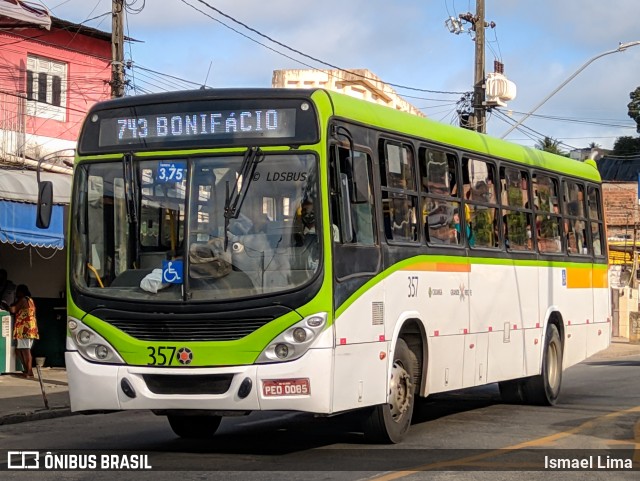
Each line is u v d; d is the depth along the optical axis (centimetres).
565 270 1634
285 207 952
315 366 930
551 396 1570
